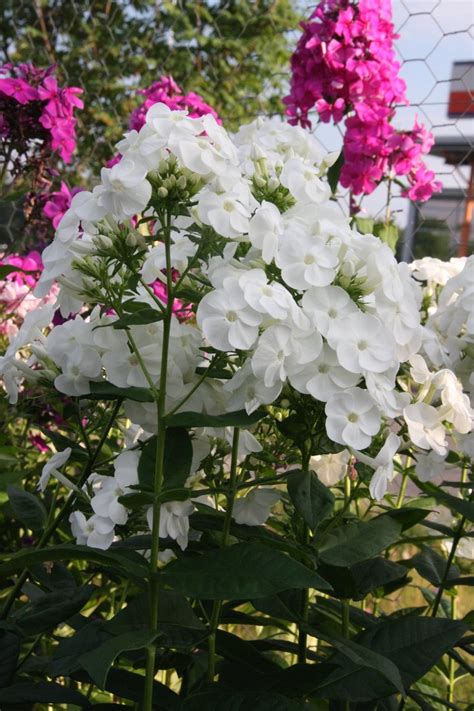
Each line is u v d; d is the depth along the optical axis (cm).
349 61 103
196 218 47
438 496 56
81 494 52
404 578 72
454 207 117
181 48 218
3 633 54
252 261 48
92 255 47
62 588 62
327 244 49
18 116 116
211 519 55
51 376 53
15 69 122
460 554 70
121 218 44
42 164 120
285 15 204
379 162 103
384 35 104
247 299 43
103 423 62
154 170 45
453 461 63
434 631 53
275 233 46
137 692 52
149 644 45
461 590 108
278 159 59
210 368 46
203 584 43
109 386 49
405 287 51
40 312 56
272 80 204
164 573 45
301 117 109
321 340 45
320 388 45
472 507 54
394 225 105
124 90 228
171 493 45
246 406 45
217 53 210
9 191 121
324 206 52
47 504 74
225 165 45
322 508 49
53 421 94
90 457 57
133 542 57
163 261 52
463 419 54
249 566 43
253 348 45
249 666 55
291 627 85
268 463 61
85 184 213
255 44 206
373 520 54
